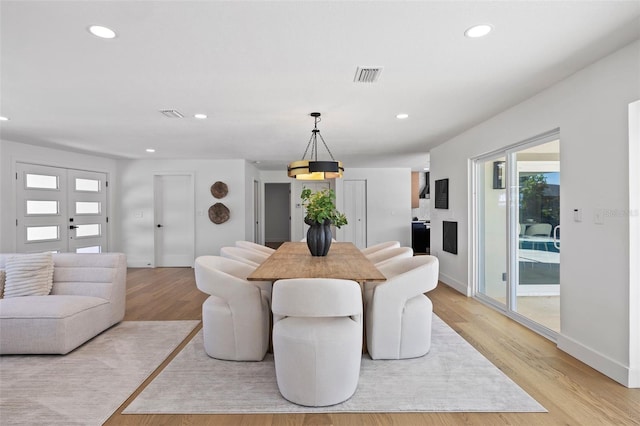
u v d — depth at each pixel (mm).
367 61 2449
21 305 2859
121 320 3627
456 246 5035
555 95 2908
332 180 10008
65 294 3373
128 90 3010
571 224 2746
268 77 2730
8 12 1814
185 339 3170
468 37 2119
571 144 2732
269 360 2701
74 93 3078
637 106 2240
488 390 2234
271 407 2057
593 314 2541
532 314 3426
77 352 2869
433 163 5992
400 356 2691
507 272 3793
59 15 1851
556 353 2811
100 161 6676
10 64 2467
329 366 2043
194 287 5324
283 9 1809
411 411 2016
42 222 5617
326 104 3426
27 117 3855
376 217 8758
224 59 2406
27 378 2420
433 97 3229
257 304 2654
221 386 2297
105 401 2131
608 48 2279
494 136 3906
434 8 1812
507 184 3771
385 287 2662
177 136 4879
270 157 6879
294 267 2744
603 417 1939
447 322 3609
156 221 7148
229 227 7113
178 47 2227
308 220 3414
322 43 2184
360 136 4961
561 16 1895
